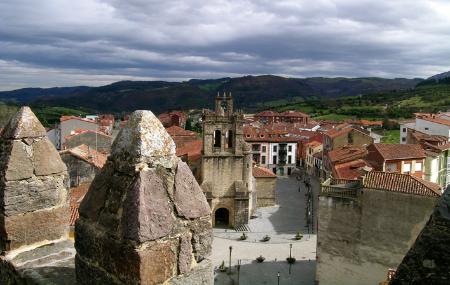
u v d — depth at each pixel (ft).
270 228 203.92
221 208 209.67
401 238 108.06
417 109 629.51
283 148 381.60
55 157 32.45
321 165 335.88
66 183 33.32
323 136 336.49
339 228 117.50
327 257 119.96
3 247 30.14
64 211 32.83
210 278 22.58
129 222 20.07
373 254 112.78
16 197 30.07
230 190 207.10
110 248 20.98
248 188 210.38
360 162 201.87
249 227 204.54
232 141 207.51
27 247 30.76
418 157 209.97
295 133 445.78
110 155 22.94
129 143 21.85
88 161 147.23
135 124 22.20
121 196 21.16
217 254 167.12
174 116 503.61
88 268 22.54
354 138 298.56
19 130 30.71
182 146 294.87
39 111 639.76
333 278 119.34
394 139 390.83
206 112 203.41
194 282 21.95
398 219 107.96
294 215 229.45
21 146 30.66
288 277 143.33
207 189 202.80
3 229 29.76
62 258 29.37
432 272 17.43
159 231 20.36
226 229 202.69
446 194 18.07
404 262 18.29
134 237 19.70
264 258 161.58
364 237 113.70
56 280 26.03
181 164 22.66
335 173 207.31
